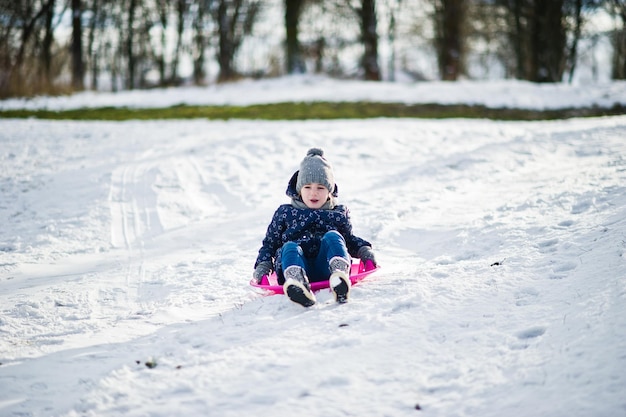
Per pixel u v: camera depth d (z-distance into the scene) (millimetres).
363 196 7664
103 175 9039
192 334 3600
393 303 3736
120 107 17344
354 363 3025
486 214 5926
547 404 2498
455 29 25500
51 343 3643
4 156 10289
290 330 3490
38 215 7418
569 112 15984
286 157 10141
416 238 5699
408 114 15711
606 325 2980
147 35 34562
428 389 2742
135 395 2863
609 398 2461
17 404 2857
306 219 4277
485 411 2525
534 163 8602
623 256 3732
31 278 5254
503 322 3285
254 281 4137
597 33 29844
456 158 9266
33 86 20812
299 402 2709
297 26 25062
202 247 6082
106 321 4051
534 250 4363
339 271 3699
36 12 28328
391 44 36438
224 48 29453
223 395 2809
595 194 5500
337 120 14250
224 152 10430
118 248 6230
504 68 40656
